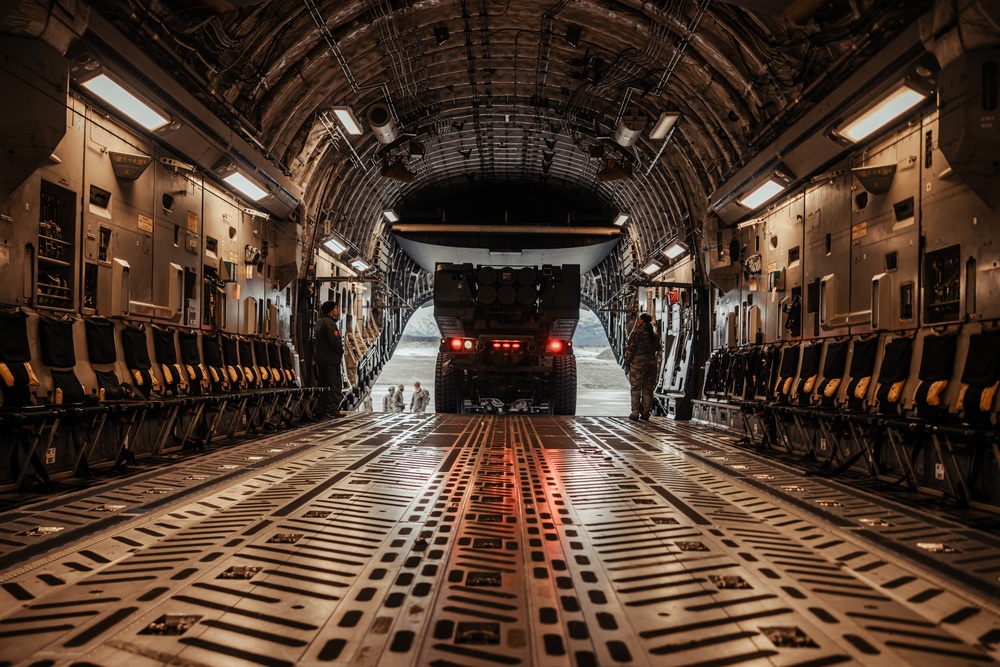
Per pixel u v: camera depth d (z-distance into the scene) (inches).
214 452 323.6
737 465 298.7
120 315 298.5
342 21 444.5
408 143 649.0
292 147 530.0
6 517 182.9
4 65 222.8
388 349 1007.6
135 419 290.5
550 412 669.3
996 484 202.7
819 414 290.5
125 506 197.3
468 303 657.6
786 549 156.5
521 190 1010.1
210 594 121.2
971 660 95.8
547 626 108.3
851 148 331.6
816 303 371.2
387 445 355.3
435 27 492.1
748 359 458.3
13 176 229.5
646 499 215.3
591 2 454.6
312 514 187.0
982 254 231.9
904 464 243.8
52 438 225.6
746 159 459.2
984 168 222.8
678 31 435.8
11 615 110.5
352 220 776.3
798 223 404.5
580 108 625.9
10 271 229.9
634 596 123.2
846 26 292.2
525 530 172.2
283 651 97.3
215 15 330.6
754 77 423.8
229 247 434.9
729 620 111.3
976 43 216.7
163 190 344.2
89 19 244.7
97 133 284.7
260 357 472.1
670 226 708.7
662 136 552.7
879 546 159.6
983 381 218.4
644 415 580.1
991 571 139.8
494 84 623.5
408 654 96.8
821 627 108.4
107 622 107.5
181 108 323.6
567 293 651.5
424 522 179.5
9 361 220.7
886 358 281.1
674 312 708.7
